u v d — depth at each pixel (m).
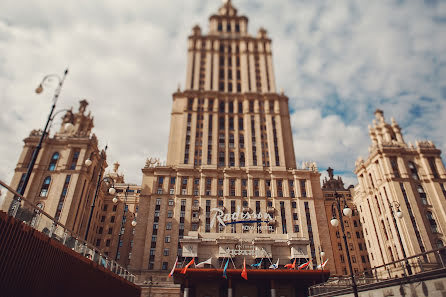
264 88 98.25
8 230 14.07
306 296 54.50
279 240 62.81
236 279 51.78
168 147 85.88
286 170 81.06
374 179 81.50
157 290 58.19
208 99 92.62
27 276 15.46
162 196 74.62
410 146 81.81
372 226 80.81
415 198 72.12
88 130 87.06
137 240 69.88
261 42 107.50
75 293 20.59
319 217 76.56
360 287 29.36
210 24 119.31
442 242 67.19
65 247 19.34
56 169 72.69
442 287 20.39
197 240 60.62
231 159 83.50
